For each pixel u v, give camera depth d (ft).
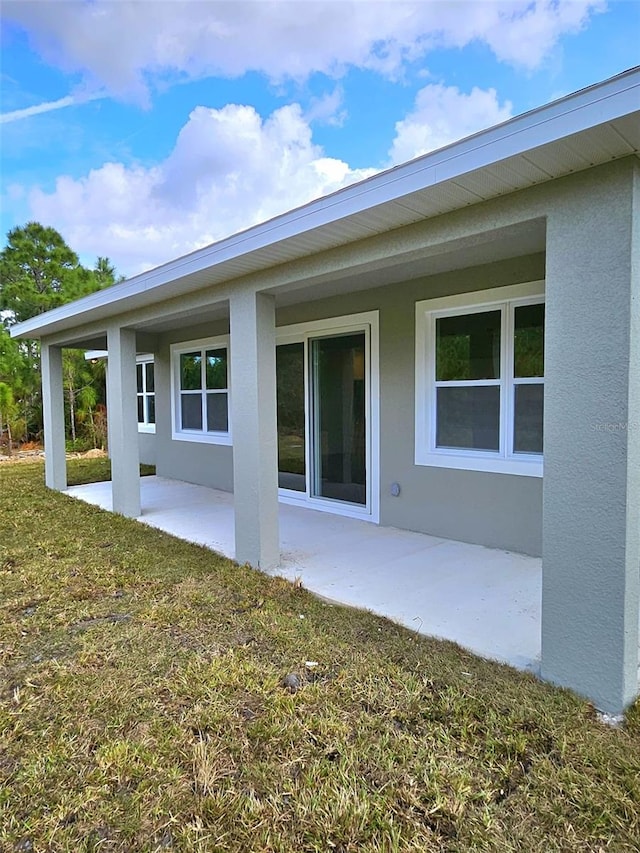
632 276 7.30
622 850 5.48
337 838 5.76
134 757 7.04
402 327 17.71
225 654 9.73
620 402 7.45
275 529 14.71
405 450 18.04
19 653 9.99
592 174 7.58
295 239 11.01
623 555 7.54
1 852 5.67
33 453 47.39
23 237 49.88
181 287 15.81
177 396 31.40
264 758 7.00
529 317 14.69
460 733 7.31
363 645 9.94
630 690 7.79
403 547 16.22
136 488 21.93
